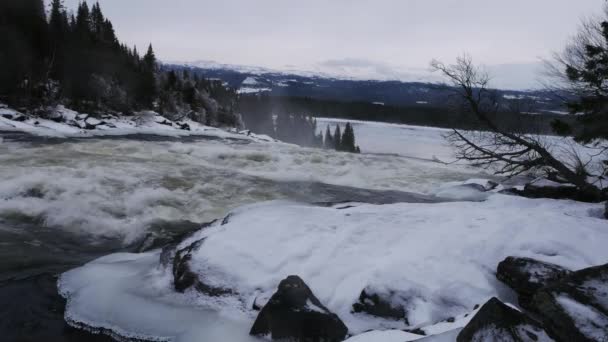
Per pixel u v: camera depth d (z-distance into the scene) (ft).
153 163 49.19
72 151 54.90
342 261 16.92
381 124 586.45
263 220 19.94
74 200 33.01
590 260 16.05
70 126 91.61
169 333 14.23
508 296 15.19
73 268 21.24
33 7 157.99
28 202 31.78
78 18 188.24
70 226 29.07
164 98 191.31
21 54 128.47
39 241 25.58
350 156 70.69
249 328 14.14
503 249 17.22
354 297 15.35
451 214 21.42
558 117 47.52
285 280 14.57
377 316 14.83
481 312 10.77
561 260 16.02
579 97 47.55
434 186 51.90
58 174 39.06
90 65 151.94
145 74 183.01
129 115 146.41
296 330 13.42
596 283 12.54
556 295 12.55
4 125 74.13
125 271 19.20
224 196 39.32
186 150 64.34
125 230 29.37
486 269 16.39
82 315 15.51
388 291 15.17
